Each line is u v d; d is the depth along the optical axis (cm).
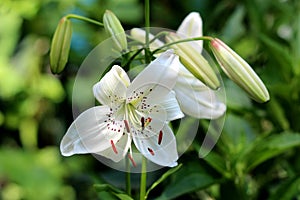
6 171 137
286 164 105
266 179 110
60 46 91
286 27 127
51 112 142
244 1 121
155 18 132
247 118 111
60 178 138
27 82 142
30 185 137
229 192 100
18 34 140
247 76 88
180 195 98
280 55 109
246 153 100
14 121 144
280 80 111
